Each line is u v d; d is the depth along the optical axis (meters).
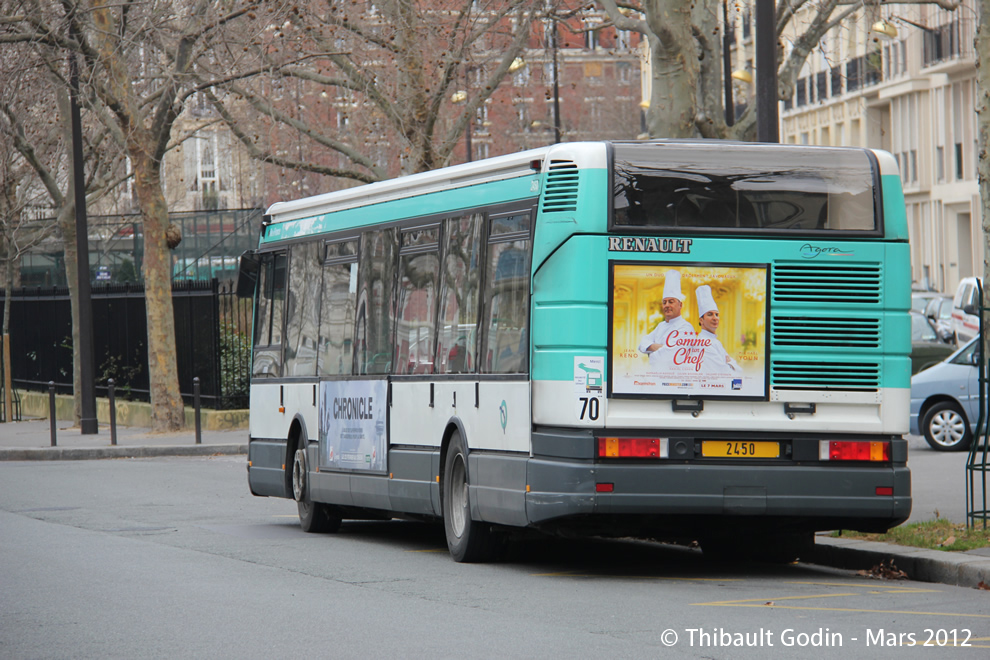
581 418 24.30
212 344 69.81
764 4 33.22
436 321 29.00
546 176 25.25
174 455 59.81
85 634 19.31
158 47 65.50
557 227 24.84
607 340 24.47
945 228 119.12
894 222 25.50
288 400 36.56
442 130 98.50
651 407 24.52
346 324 33.34
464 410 27.56
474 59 70.19
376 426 31.34
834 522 25.28
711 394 24.67
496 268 26.75
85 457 59.53
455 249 28.42
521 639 18.39
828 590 23.36
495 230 26.94
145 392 76.81
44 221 99.69
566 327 24.53
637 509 24.19
